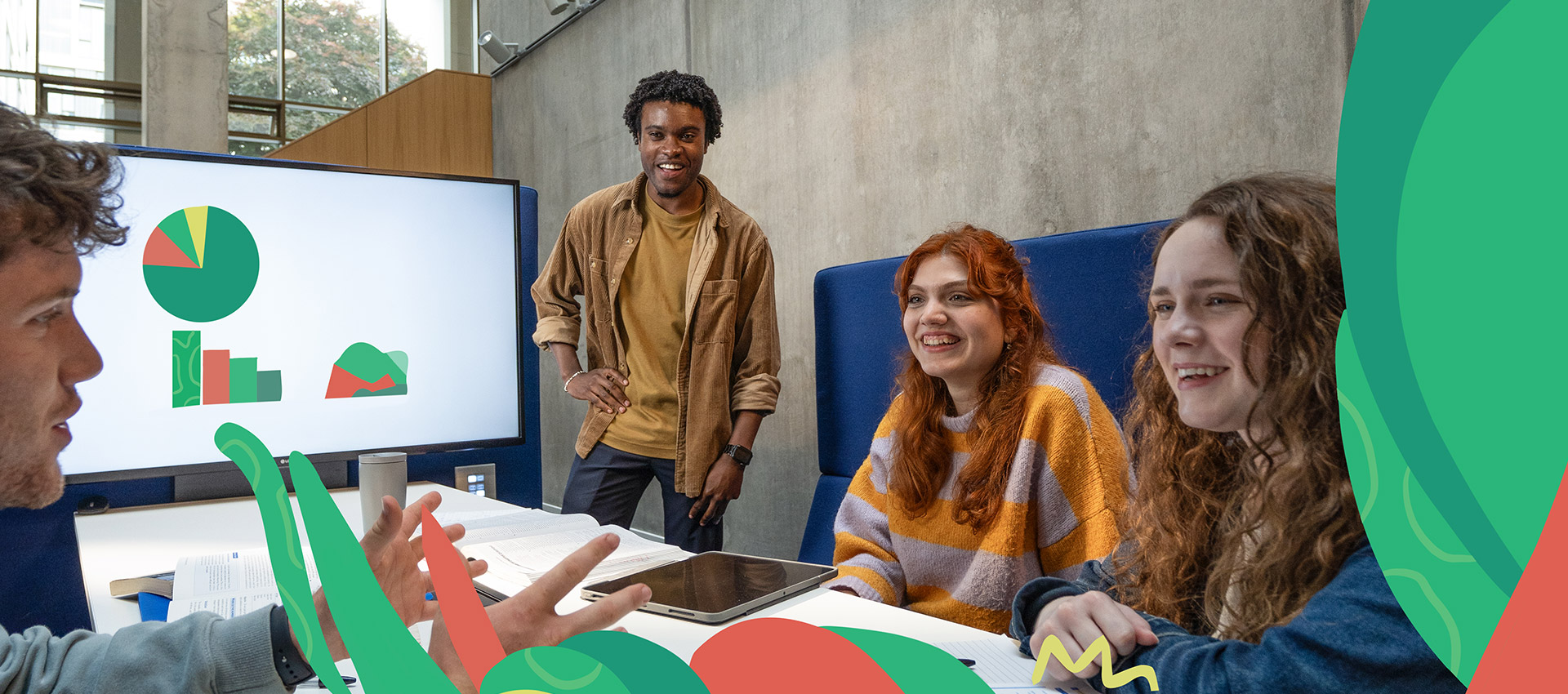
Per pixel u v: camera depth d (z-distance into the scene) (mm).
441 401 1964
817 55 2926
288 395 1796
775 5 3100
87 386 1616
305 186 1811
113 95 6027
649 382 2123
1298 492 521
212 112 4574
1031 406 1214
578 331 2250
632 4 3881
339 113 6473
